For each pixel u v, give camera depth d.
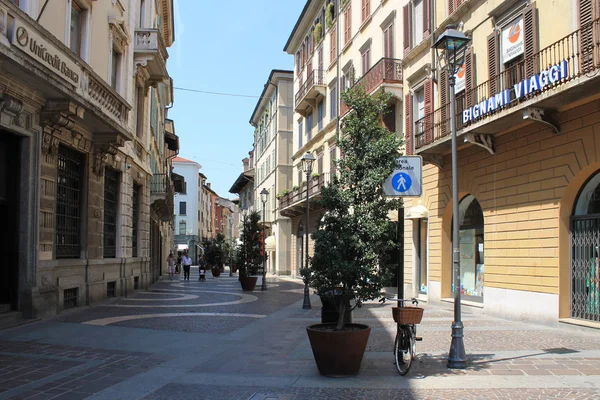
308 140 36.25
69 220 15.11
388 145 8.13
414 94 20.02
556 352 9.11
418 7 19.83
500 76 14.12
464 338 10.66
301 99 35.34
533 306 12.92
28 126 12.15
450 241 17.59
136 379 7.17
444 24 17.20
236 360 8.53
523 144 13.48
